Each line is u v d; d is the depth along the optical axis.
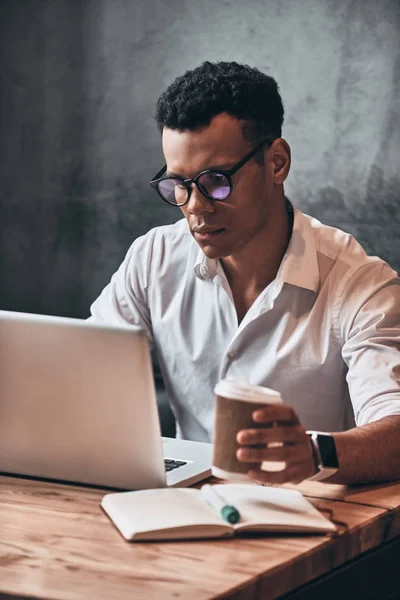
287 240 2.32
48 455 1.83
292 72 3.72
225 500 1.66
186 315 2.44
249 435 1.60
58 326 1.74
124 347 1.69
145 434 1.73
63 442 1.80
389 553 1.78
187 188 2.04
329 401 2.31
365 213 3.68
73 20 4.06
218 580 1.39
